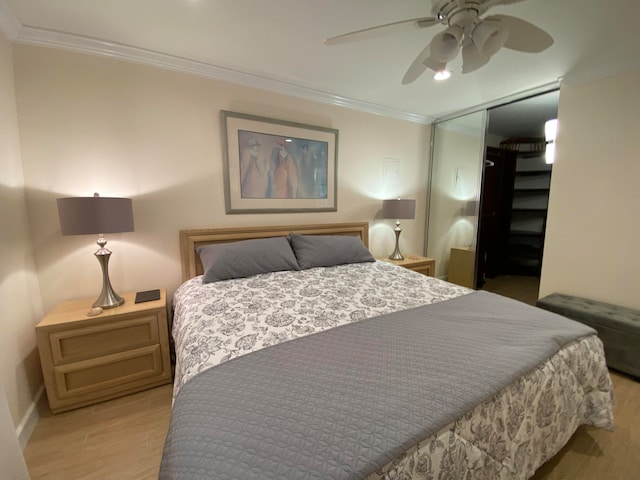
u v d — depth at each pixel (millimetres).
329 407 844
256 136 2527
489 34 1219
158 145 2170
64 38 1802
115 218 1730
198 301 1731
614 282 2334
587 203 2436
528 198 4766
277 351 1157
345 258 2607
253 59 2146
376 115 3250
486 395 933
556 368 1214
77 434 1548
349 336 1281
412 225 3766
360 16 1649
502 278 4555
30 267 1774
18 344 1569
